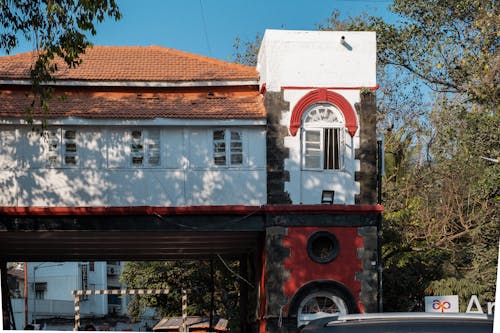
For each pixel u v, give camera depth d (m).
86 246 28.33
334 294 23.42
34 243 27.19
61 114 23.69
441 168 32.28
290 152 24.03
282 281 23.33
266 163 24.11
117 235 25.38
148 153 24.16
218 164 24.17
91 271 67.75
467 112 27.23
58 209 23.58
